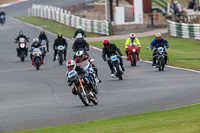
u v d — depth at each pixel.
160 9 165.12
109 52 61.34
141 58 89.00
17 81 68.00
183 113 34.38
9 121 37.12
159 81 58.28
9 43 130.25
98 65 80.75
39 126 34.12
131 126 30.31
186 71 69.50
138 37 128.38
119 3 189.88
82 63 42.78
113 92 50.91
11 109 43.81
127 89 52.66
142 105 40.81
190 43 115.00
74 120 35.56
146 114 35.56
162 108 38.50
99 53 98.75
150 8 157.50
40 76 71.88
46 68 81.69
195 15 146.25
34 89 58.59
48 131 30.98
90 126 31.83
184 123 29.30
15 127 34.31
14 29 167.12
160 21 156.75
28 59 98.69
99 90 53.44
